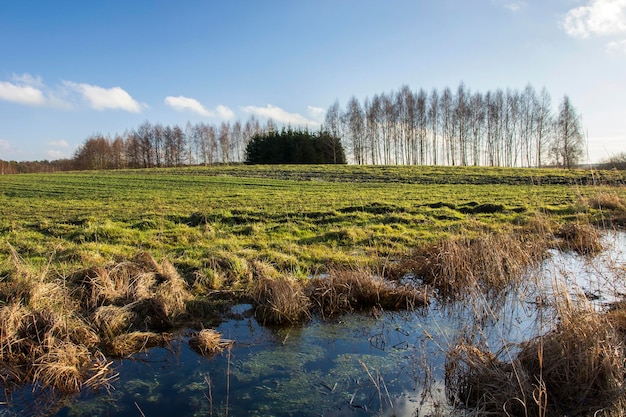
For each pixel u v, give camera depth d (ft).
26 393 15.02
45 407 14.19
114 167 275.80
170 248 34.01
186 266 27.63
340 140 226.99
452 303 23.85
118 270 22.98
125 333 18.98
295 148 208.74
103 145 270.05
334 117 231.50
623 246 35.42
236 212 52.60
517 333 19.17
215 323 20.97
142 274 22.71
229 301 23.16
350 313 22.40
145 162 276.62
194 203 64.23
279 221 47.26
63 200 70.95
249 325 20.84
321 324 21.07
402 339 19.26
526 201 61.93
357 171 136.36
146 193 81.41
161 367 16.83
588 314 15.55
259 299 22.44
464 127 210.38
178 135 278.67
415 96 213.87
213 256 28.32
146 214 51.24
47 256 29.50
